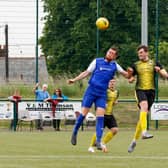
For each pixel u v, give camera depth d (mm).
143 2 35656
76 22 65875
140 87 21359
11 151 22672
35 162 18750
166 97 48031
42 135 33031
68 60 65188
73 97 49812
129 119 44125
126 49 59125
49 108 39469
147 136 21031
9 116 39281
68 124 39719
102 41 61594
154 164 18391
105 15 63875
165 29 60281
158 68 21281
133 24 64125
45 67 67438
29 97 49719
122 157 20406
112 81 23625
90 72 21984
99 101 22109
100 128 22141
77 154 21484
